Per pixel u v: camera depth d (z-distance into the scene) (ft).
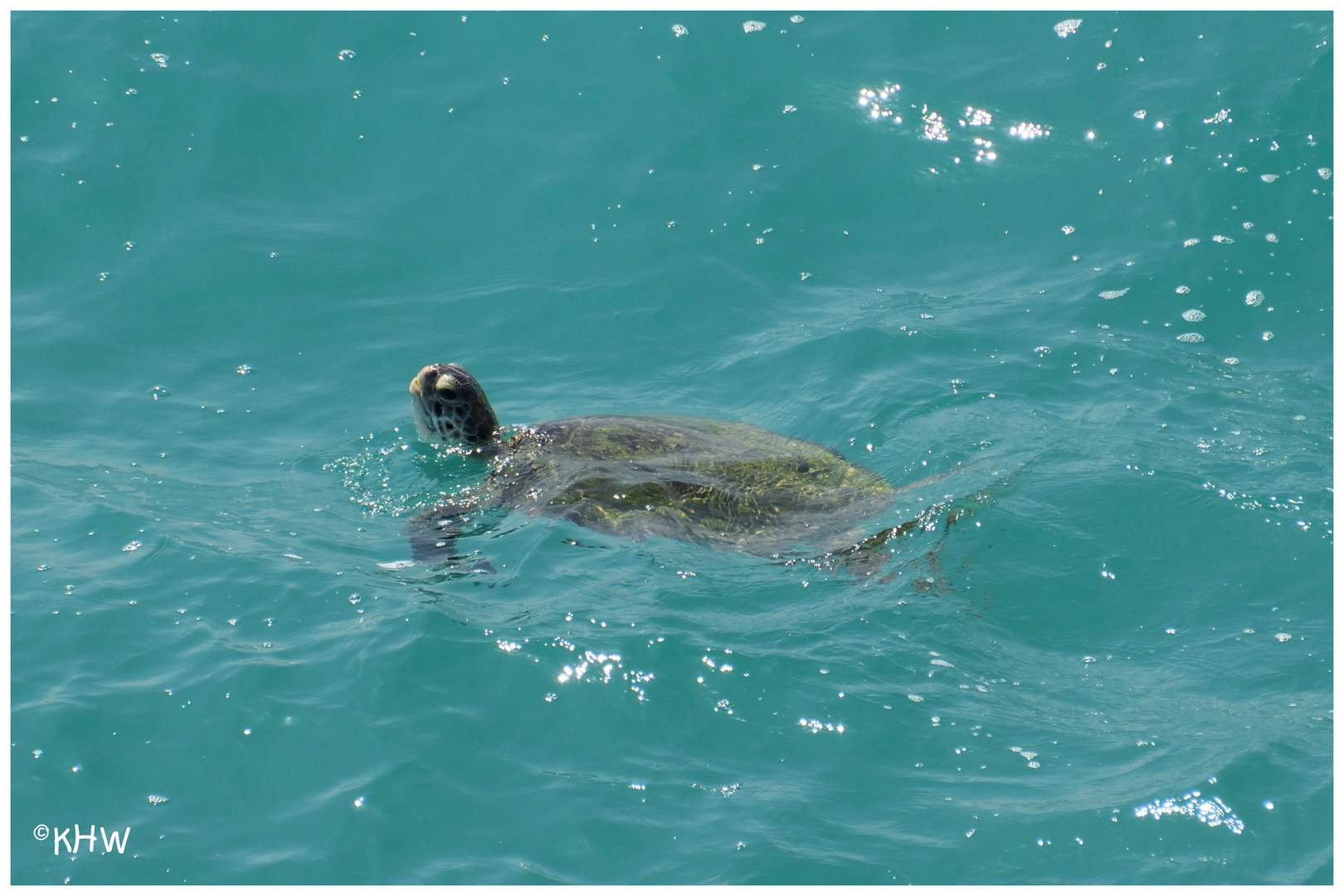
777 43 103.24
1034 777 42.16
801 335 82.33
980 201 92.63
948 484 62.54
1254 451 65.98
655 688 46.03
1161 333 80.18
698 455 63.52
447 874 38.17
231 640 49.37
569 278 88.58
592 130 97.91
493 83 100.94
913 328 81.56
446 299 87.15
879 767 42.75
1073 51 100.07
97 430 72.33
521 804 41.01
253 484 66.74
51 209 89.15
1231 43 97.25
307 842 39.47
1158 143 92.12
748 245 90.33
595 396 78.43
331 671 47.09
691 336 83.71
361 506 64.39
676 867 38.32
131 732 44.06
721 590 52.42
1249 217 87.20
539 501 60.13
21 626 50.42
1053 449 66.54
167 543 57.52
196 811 40.78
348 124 97.76
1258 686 47.65
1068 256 87.71
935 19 104.58
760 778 42.24
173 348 81.51
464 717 44.73
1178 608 53.16
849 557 55.26
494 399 78.02
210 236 89.30
